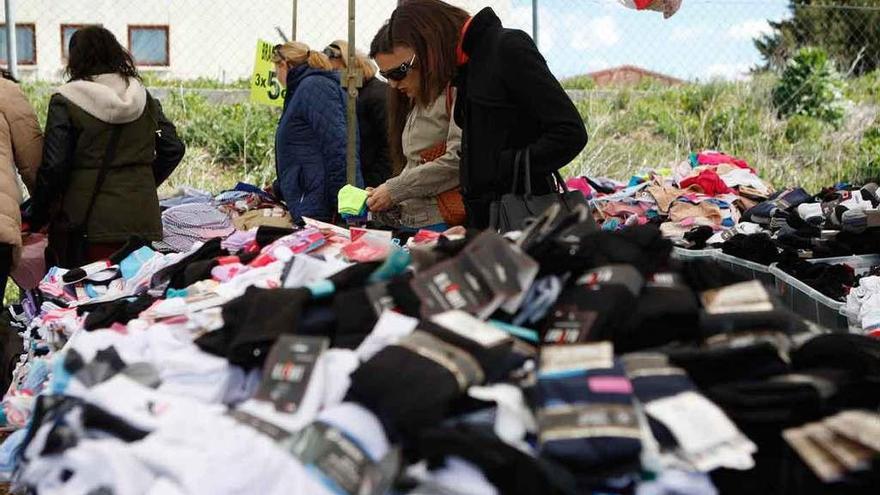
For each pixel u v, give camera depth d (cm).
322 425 182
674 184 724
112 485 181
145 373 217
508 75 391
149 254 401
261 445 181
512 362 197
